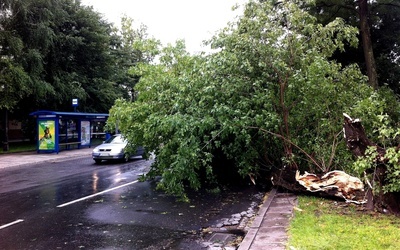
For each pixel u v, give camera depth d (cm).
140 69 1156
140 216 705
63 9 2773
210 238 565
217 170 1093
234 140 932
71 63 2909
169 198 880
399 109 1041
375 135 775
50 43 2388
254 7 888
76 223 657
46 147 2105
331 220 575
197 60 1027
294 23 862
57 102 2683
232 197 884
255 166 966
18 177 1248
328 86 805
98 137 2895
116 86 3578
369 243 456
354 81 947
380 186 609
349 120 636
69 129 2353
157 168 996
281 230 550
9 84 2009
